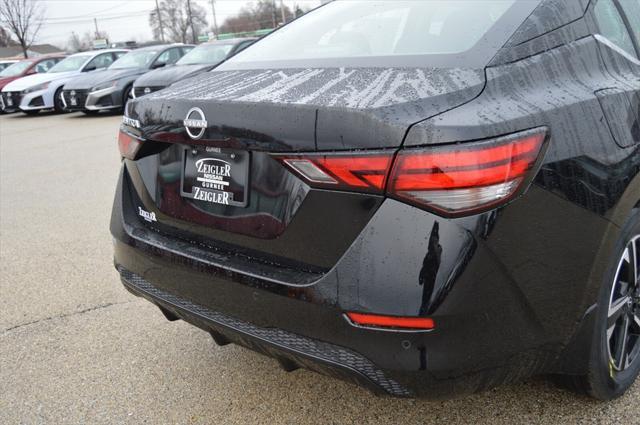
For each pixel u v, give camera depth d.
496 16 1.96
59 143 9.69
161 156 2.13
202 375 2.55
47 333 2.98
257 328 1.80
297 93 1.77
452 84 1.66
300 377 2.50
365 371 1.62
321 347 1.67
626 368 2.23
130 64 13.83
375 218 1.54
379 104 1.57
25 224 4.99
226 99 1.84
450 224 1.49
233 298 1.82
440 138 1.48
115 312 3.19
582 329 1.85
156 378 2.55
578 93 1.83
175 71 11.44
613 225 1.87
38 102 14.36
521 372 1.75
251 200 1.82
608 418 2.12
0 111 16.06
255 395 2.39
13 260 4.07
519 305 1.62
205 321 1.95
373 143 1.53
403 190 1.50
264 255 1.80
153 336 2.91
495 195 1.50
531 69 1.79
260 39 2.80
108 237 4.51
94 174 6.95
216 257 1.90
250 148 1.76
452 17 2.06
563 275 1.72
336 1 2.85
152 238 2.13
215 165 1.91
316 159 1.61
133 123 2.19
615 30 2.27
